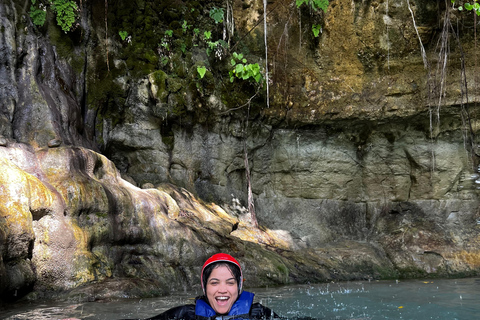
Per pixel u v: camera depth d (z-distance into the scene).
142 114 9.12
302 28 10.15
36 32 7.72
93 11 8.82
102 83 8.78
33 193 5.65
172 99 9.09
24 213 5.43
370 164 10.58
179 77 9.28
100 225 6.32
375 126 10.30
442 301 5.23
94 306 4.92
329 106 10.07
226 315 3.11
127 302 5.27
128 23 9.12
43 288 5.66
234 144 9.94
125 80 8.95
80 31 8.43
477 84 9.52
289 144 10.50
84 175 6.57
